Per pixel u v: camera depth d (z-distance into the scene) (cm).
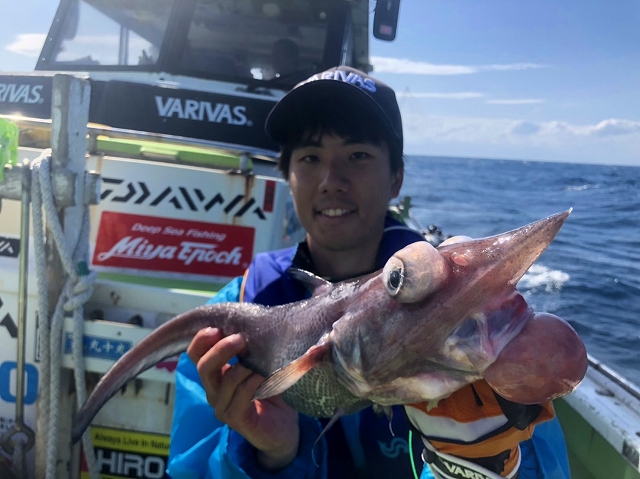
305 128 62
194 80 129
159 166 82
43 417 69
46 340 69
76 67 137
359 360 41
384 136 63
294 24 133
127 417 72
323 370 45
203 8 129
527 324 34
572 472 86
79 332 69
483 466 39
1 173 67
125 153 86
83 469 74
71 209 69
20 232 69
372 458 59
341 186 61
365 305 42
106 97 116
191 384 62
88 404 62
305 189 63
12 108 120
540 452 52
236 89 128
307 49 136
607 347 224
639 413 74
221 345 50
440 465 41
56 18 142
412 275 36
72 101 67
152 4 130
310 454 57
